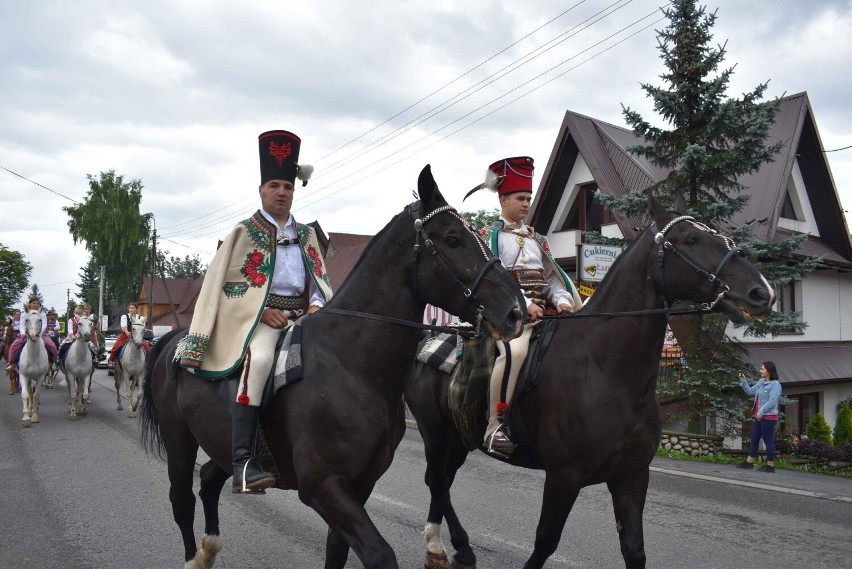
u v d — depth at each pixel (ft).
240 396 11.16
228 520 20.68
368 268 11.50
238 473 10.89
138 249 176.96
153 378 15.16
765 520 21.93
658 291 13.05
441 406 16.47
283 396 11.23
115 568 16.33
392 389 11.18
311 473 10.59
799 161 63.05
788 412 60.85
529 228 15.78
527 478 27.68
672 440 39.09
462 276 10.47
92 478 26.32
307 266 12.94
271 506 22.39
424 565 16.69
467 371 14.98
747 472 32.55
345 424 10.57
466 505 23.02
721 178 39.70
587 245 42.96
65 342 45.44
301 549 17.95
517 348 13.74
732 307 12.11
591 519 21.22
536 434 13.75
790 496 25.94
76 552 17.49
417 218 10.96
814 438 55.06
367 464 10.73
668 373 43.37
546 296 15.71
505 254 15.12
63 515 21.01
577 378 13.08
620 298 13.39
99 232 169.68
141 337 45.39
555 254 67.92
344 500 10.31
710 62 39.50
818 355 59.77
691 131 40.81
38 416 43.73
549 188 66.39
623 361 12.88
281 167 12.62
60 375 73.51
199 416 12.51
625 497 13.06
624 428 12.71
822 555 18.15
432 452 16.75
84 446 33.63
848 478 33.30
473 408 14.90
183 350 12.42
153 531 19.38
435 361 16.46
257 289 12.17
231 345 11.96
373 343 11.06
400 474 27.81
